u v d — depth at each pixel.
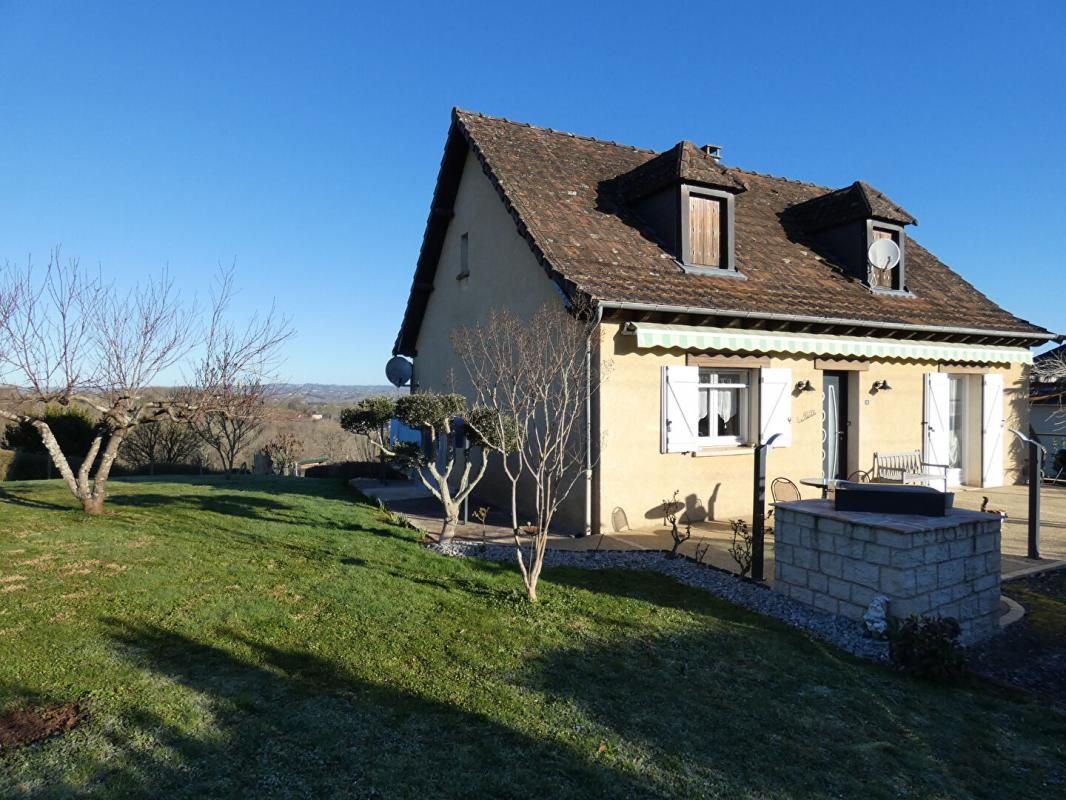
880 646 7.72
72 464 28.34
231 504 14.73
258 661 6.42
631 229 15.82
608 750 5.26
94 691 5.66
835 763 5.34
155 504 14.41
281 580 8.88
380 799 4.46
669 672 6.78
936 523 8.13
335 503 15.78
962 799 4.99
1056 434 21.83
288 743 5.04
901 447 17.44
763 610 8.88
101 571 8.88
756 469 10.09
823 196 19.48
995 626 8.66
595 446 13.11
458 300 18.75
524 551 11.45
